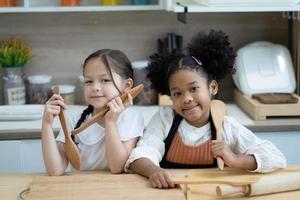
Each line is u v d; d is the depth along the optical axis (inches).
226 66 54.9
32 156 80.6
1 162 80.2
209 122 54.0
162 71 55.2
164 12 98.6
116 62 53.6
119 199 42.0
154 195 43.0
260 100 85.7
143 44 99.6
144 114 85.7
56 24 97.6
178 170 51.5
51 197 42.3
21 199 43.8
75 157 50.1
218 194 43.9
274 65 93.8
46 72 99.4
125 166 51.3
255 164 48.4
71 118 56.5
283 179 45.4
